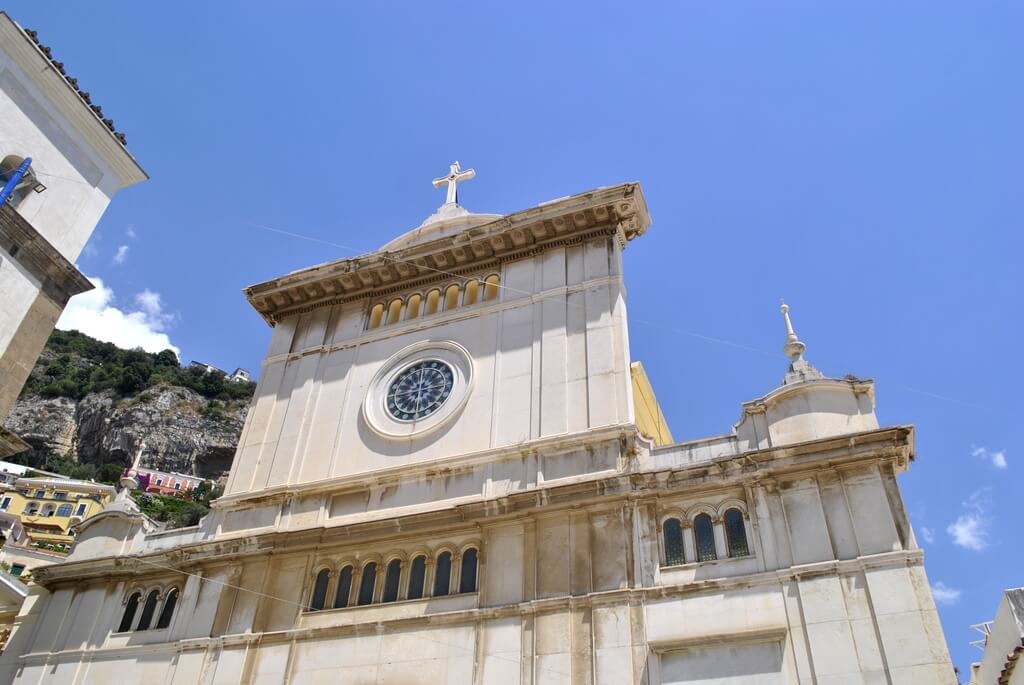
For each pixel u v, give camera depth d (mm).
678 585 21922
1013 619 19781
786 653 19891
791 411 24094
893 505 21406
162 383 181000
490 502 25219
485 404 28922
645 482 24094
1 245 28297
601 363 27938
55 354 189625
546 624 22453
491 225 33344
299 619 25766
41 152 30453
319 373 33594
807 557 21250
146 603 28547
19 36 29844
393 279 35312
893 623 19297
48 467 156625
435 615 23922
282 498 29109
